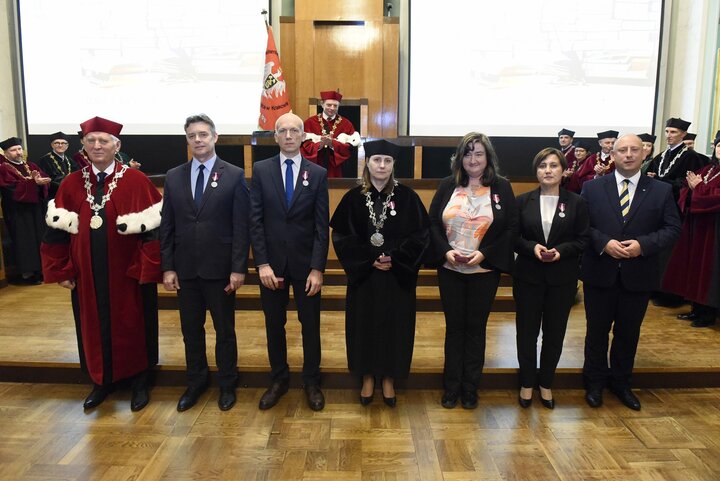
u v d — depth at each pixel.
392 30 5.71
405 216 2.39
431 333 3.31
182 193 2.41
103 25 5.82
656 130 5.91
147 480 1.98
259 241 2.40
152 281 2.43
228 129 5.99
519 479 2.00
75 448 2.19
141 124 5.96
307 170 2.43
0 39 5.87
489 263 2.38
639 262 2.45
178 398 2.66
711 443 2.27
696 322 3.49
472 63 5.84
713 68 5.24
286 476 2.01
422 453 2.17
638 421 2.46
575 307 3.85
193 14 5.83
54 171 4.82
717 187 3.34
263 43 5.88
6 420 2.43
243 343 3.09
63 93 5.91
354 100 5.08
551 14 5.75
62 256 2.46
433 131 5.95
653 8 5.70
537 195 2.51
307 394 2.59
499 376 2.78
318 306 2.55
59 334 3.25
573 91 5.85
